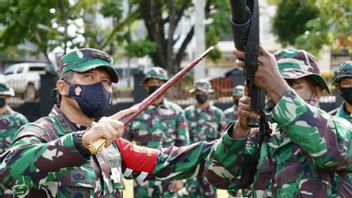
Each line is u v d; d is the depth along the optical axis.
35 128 4.96
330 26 30.73
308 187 5.02
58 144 4.47
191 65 4.90
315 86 5.38
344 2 27.89
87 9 34.56
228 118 16.34
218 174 5.34
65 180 4.89
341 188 5.09
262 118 4.96
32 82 35.50
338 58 44.59
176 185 12.02
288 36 35.88
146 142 12.64
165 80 12.80
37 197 4.84
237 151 5.20
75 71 5.07
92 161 5.07
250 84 4.66
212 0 33.03
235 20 4.24
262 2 37.88
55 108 5.21
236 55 4.42
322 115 4.77
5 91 12.61
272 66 4.60
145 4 33.94
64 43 32.53
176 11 35.03
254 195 5.35
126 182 19.06
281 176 5.12
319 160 4.76
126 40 34.69
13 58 55.25
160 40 35.09
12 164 4.51
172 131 12.85
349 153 4.86
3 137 12.61
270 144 5.27
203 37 25.67
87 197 4.95
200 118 16.31
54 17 33.03
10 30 32.25
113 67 5.14
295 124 4.66
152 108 12.76
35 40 34.25
